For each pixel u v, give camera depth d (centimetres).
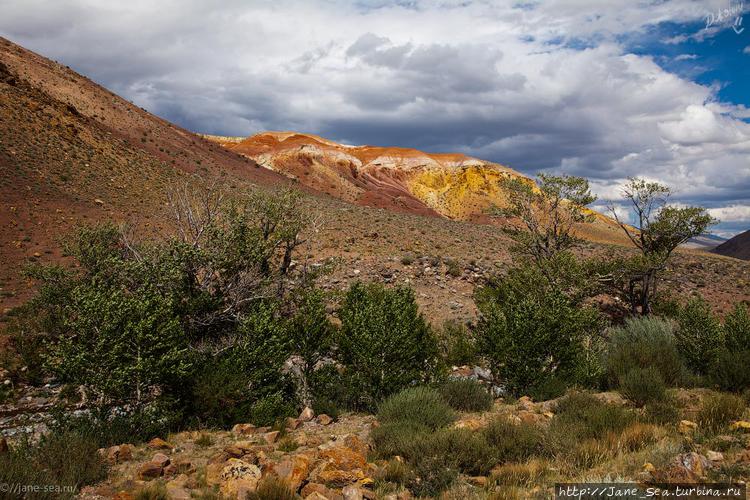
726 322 1550
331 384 1311
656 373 1122
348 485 654
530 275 2255
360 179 14188
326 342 1317
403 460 773
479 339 1494
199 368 1172
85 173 4075
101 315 1004
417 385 1261
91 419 973
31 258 2644
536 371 1324
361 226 4188
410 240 3941
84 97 6231
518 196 2738
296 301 1717
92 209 3503
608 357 1490
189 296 1338
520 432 809
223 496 627
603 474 646
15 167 3603
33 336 1678
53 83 6009
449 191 14788
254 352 1190
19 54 6316
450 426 958
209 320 1345
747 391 1097
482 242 4400
